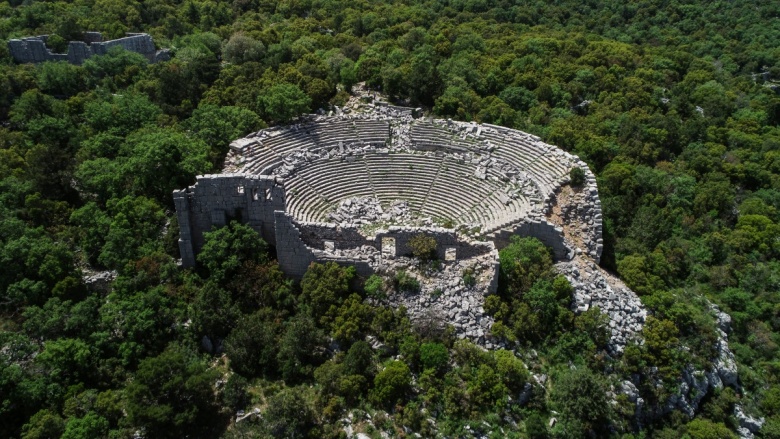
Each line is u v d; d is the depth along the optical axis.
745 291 64.62
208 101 75.44
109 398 42.84
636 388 48.25
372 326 49.16
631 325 51.75
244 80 81.25
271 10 126.19
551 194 62.09
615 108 89.88
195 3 117.31
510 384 45.62
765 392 54.56
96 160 60.81
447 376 45.62
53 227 56.12
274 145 68.81
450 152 71.81
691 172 80.06
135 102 70.75
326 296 50.53
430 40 104.44
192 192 53.91
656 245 64.25
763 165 85.56
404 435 42.38
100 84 80.75
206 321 49.12
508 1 145.00
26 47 85.06
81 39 91.94
